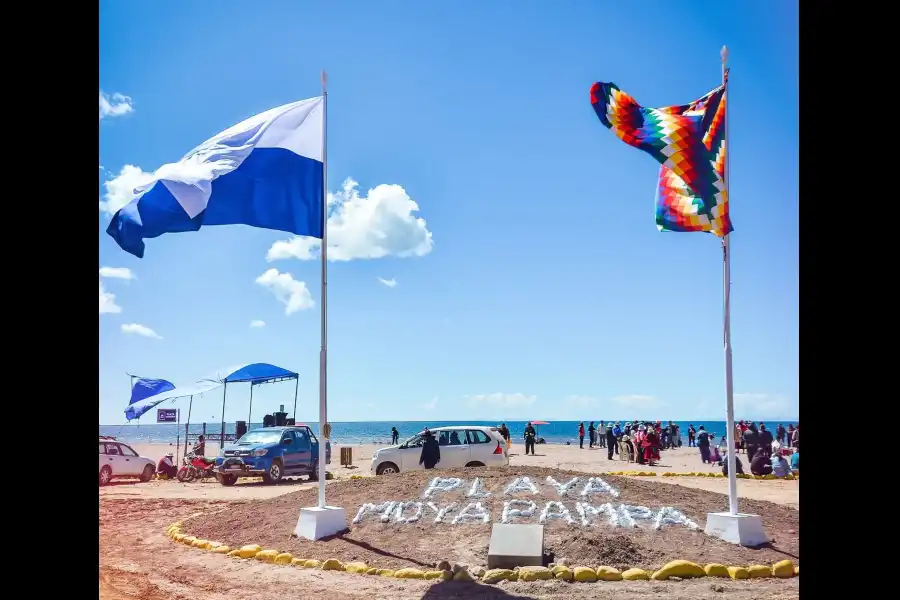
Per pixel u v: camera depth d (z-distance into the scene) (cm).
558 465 3334
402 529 1159
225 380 2988
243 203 1149
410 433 15238
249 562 1074
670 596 831
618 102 1137
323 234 1219
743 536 1063
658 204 1188
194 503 1920
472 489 1310
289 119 1209
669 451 4712
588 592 855
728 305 1136
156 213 1069
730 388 1120
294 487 2425
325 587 908
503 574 927
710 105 1157
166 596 871
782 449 3469
